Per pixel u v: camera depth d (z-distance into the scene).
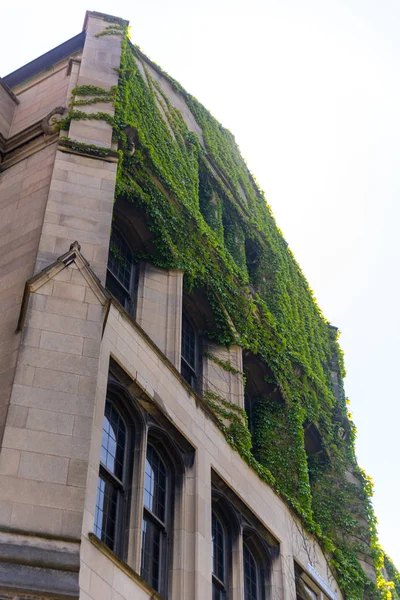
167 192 27.39
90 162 23.22
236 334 27.89
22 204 22.31
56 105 26.28
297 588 24.83
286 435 29.81
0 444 15.78
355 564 30.17
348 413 37.16
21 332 17.53
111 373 19.33
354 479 34.28
